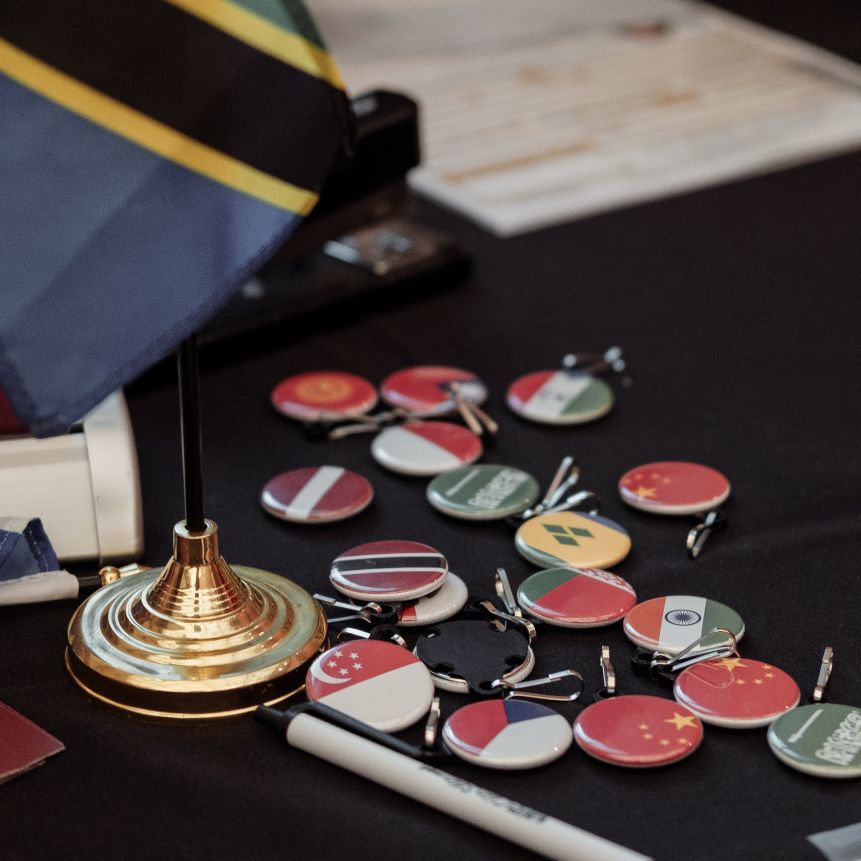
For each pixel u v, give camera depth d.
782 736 0.86
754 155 2.04
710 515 1.14
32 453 1.05
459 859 0.78
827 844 0.78
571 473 1.22
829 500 1.20
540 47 2.53
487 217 1.83
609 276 1.69
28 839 0.80
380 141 1.49
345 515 1.13
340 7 2.73
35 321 0.72
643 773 0.85
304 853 0.79
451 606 0.99
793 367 1.46
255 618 0.94
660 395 1.39
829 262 1.74
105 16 0.75
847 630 1.01
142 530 1.09
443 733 0.87
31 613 1.02
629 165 2.01
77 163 0.74
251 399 1.37
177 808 0.82
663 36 2.60
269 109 0.76
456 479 1.18
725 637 0.96
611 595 1.01
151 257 0.74
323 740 0.85
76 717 0.90
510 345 1.50
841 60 2.47
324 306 1.50
